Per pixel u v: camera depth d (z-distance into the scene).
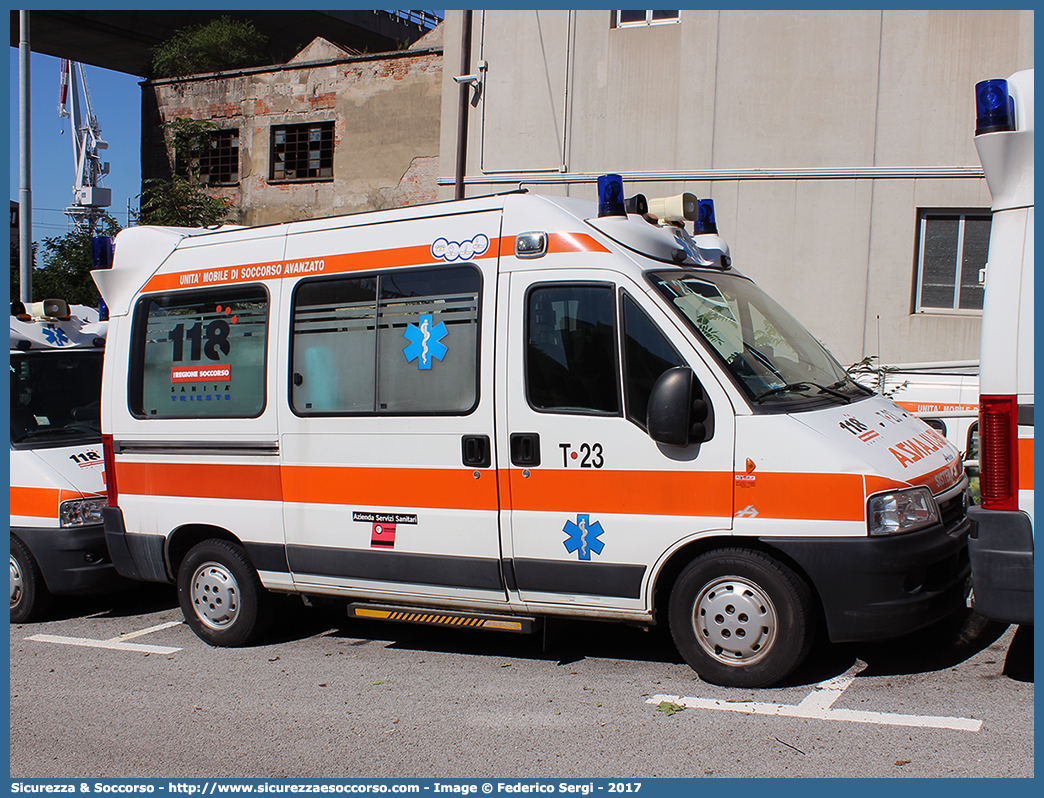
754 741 4.24
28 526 7.12
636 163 13.44
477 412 5.28
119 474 6.61
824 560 4.53
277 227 6.13
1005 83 4.43
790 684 4.87
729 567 4.77
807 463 4.57
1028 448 4.31
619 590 4.96
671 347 4.86
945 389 8.50
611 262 5.03
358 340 5.71
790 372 5.13
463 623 5.41
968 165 11.89
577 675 5.29
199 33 24.59
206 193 20.33
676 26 13.13
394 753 4.40
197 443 6.25
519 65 14.03
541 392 5.13
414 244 5.58
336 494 5.74
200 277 6.36
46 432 7.55
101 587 7.11
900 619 4.52
